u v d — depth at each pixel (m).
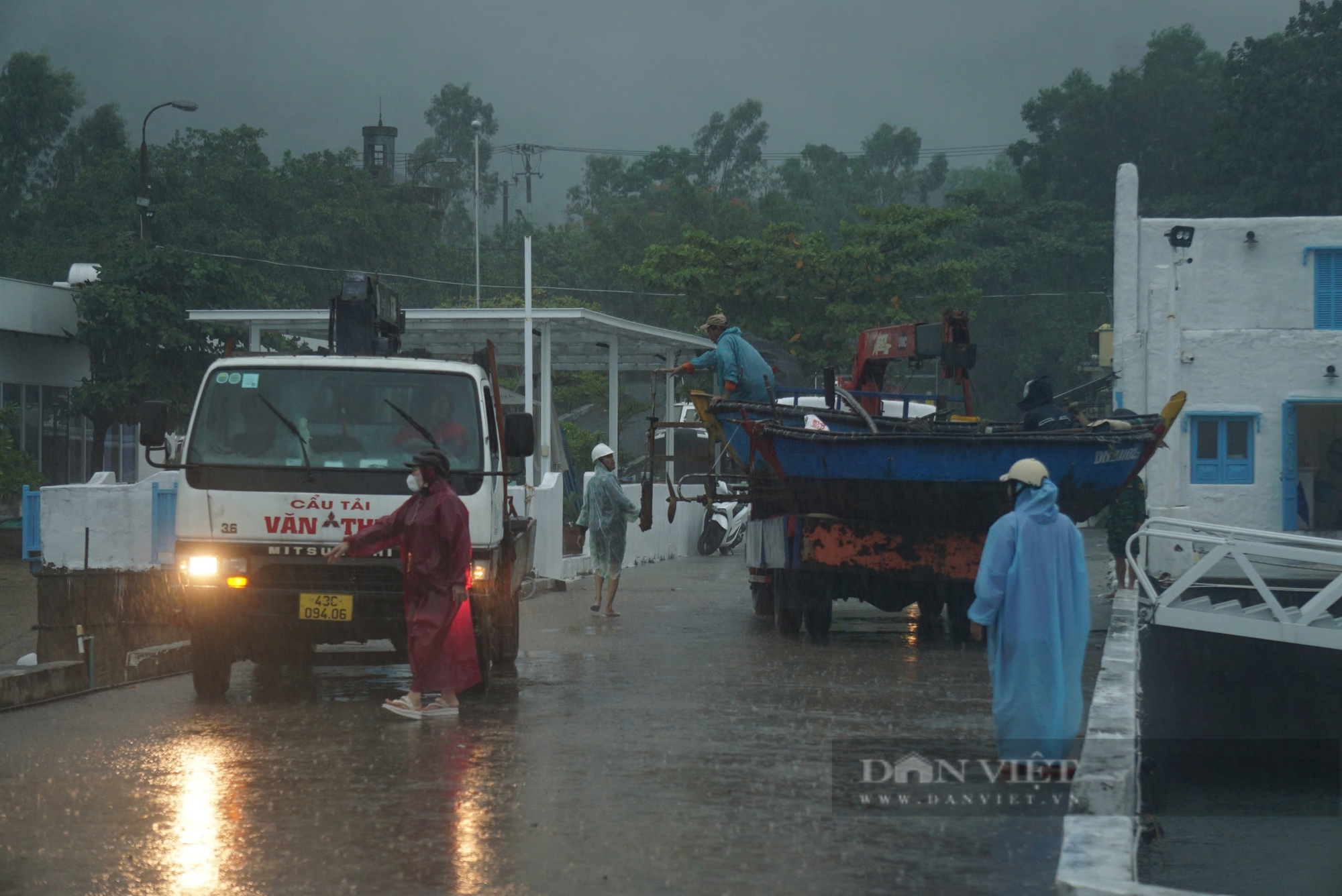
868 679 13.97
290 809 8.12
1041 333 76.25
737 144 115.75
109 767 9.39
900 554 16.50
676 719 11.41
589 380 52.44
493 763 9.53
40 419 38.44
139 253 38.09
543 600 24.11
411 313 31.23
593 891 6.47
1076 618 9.32
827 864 6.94
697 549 40.94
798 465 16.38
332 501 12.17
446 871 6.82
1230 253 32.91
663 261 54.69
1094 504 16.33
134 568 18.09
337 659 16.31
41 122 81.56
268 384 12.59
